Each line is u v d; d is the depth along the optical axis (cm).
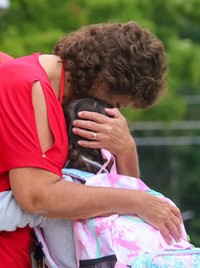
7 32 2398
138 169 701
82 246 642
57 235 653
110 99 676
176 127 4453
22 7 2541
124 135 673
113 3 2553
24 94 625
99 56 656
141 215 649
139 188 675
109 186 662
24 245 656
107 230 636
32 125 622
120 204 641
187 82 2980
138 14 2612
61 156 635
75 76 663
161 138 4578
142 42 664
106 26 675
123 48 657
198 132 4647
